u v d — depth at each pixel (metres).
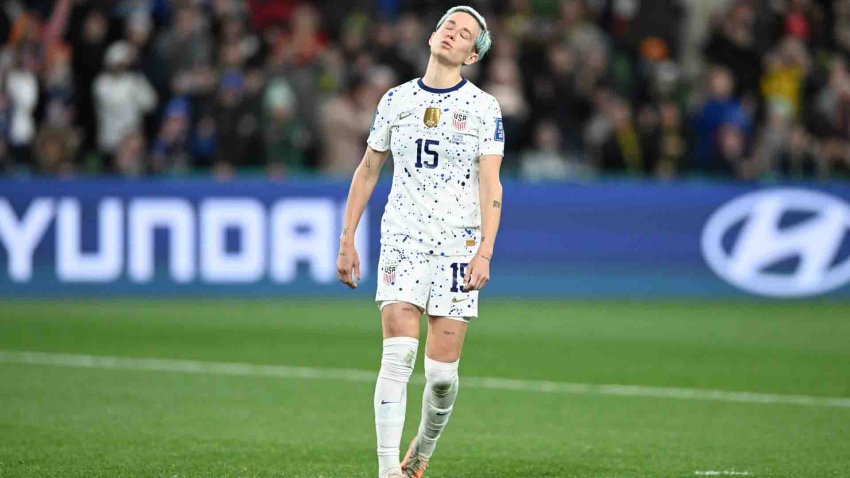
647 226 48.12
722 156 50.62
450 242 17.56
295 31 52.12
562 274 47.78
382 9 58.03
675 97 53.50
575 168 50.69
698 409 26.02
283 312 42.41
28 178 44.91
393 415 17.44
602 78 52.28
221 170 47.75
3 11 49.84
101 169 48.47
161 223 45.44
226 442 21.78
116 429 22.86
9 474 18.92
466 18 17.58
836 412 25.77
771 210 48.19
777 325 41.22
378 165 18.06
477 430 23.44
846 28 58.25
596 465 20.31
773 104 53.84
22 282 44.97
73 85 49.50
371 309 43.38
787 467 20.20
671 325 40.81
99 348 34.19
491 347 35.44
